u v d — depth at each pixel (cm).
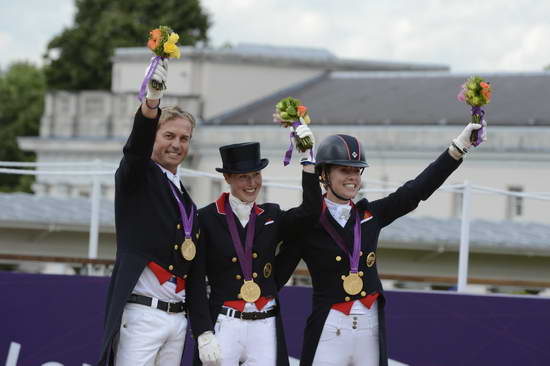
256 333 2081
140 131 1912
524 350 2600
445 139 10531
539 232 6806
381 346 2100
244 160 2091
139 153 1934
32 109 17212
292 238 2158
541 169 10162
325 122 11038
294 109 2095
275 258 2173
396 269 6200
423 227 6350
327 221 2123
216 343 2009
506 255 6338
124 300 1953
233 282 2086
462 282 2662
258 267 2098
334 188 2125
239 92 12419
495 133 10269
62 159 12900
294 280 3008
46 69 15838
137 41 15575
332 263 2114
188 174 2639
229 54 12369
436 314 2609
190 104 12219
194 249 2028
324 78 12438
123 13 15725
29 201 6512
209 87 12331
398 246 6091
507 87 11106
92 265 2767
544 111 10444
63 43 15738
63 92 12950
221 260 2091
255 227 2112
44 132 13062
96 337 2595
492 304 2605
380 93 11556
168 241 2003
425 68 13100
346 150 2114
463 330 2606
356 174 2123
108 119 12775
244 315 2073
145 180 2000
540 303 2600
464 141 2102
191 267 2061
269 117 11500
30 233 6147
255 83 12462
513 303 2605
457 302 2606
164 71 1902
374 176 10806
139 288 1994
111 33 15550
